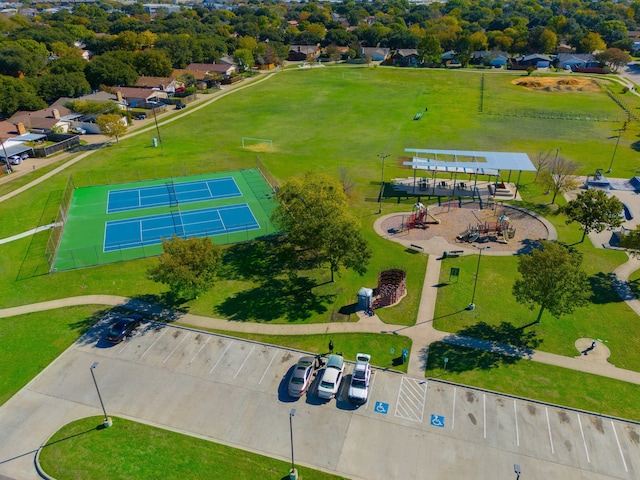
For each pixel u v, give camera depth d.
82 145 94.44
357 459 29.89
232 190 72.62
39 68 142.75
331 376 34.91
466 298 45.59
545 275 37.81
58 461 29.89
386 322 42.47
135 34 187.12
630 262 51.28
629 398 34.16
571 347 39.19
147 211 65.88
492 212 63.53
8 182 75.69
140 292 47.59
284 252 53.72
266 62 185.00
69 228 60.94
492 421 32.47
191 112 120.12
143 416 33.25
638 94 131.25
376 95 135.75
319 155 86.94
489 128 102.62
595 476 28.72
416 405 33.84
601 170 77.44
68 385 36.06
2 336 41.38
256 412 33.47
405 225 60.12
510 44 194.38
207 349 39.62
